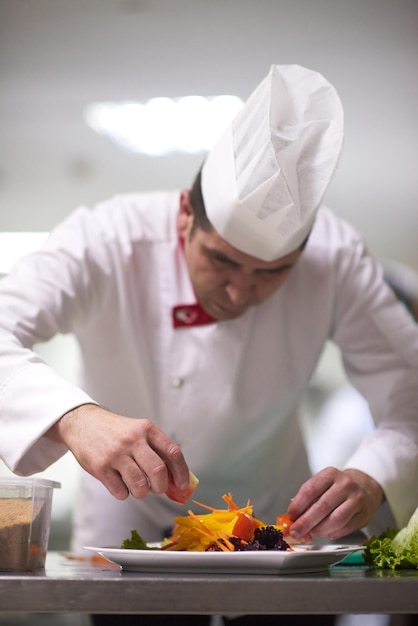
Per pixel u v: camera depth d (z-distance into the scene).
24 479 1.21
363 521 1.49
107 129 4.20
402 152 4.43
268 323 1.93
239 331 1.88
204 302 1.72
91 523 2.12
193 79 3.83
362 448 1.71
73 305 1.83
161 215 1.99
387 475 1.61
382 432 1.76
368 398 2.04
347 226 2.10
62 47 3.63
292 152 1.49
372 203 4.79
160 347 1.94
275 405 2.00
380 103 4.11
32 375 1.40
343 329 2.04
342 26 3.51
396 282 2.91
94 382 2.06
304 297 1.97
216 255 1.58
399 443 1.71
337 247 2.01
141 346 1.95
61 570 1.25
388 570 1.30
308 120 1.52
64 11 3.40
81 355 2.08
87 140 4.29
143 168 4.45
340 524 1.41
